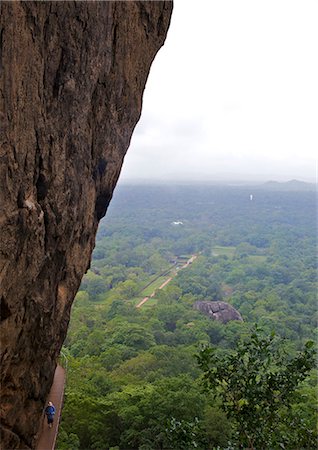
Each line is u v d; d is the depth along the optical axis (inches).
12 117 198.4
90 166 317.7
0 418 251.3
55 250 273.3
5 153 195.0
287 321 2605.8
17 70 199.8
